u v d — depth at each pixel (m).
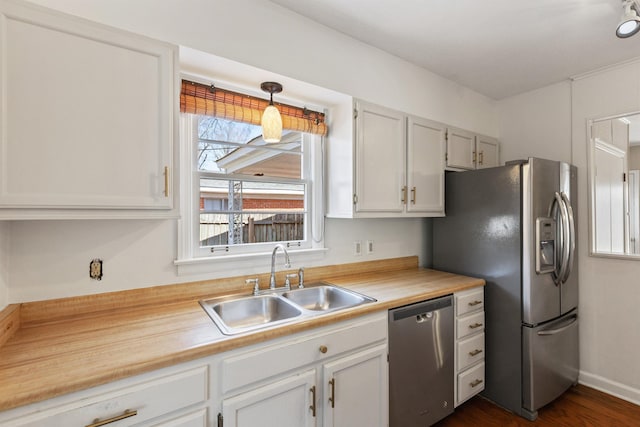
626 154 2.20
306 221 2.11
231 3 1.52
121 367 0.93
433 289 1.87
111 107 1.15
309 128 2.00
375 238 2.41
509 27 1.84
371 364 1.55
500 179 2.10
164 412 1.01
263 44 1.60
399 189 2.12
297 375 1.30
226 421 1.12
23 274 1.24
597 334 2.32
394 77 2.19
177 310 1.45
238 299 1.65
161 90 1.25
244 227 1.88
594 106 2.37
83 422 0.89
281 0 1.62
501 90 2.77
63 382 0.85
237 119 1.74
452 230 2.41
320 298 1.94
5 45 0.97
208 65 1.55
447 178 2.45
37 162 1.02
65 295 1.33
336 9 1.69
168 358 1.00
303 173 2.11
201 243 1.72
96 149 1.12
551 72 2.41
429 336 1.80
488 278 2.16
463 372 2.00
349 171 1.91
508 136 2.92
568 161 2.51
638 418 1.98
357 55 1.99
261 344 1.21
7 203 0.97
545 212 2.05
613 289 2.25
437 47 2.08
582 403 2.15
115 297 1.43
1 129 0.96
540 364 2.01
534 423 1.94
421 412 1.77
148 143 1.22
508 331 2.06
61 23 1.05
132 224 1.48
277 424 1.24
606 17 1.73
